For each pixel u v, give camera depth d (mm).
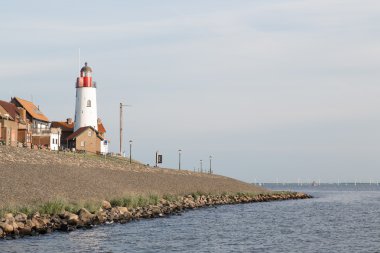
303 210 85438
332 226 59438
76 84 130875
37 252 37656
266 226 58625
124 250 40250
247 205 94625
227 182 131875
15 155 80125
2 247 38656
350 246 43938
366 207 96562
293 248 42781
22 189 59188
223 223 60562
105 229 49750
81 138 121750
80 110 130000
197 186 107375
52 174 73312
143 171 108000
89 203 56094
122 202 63469
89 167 91375
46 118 126188
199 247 42594
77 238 43812
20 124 107688
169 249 41375
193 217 65812
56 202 51219
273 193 131875
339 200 129875
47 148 107562
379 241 46969
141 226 53719
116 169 99688
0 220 43188
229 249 41938
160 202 74062
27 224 44469
